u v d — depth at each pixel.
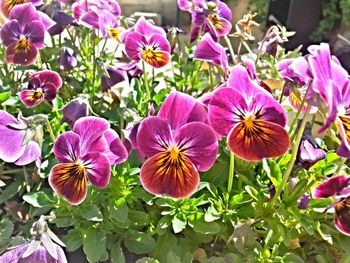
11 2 0.23
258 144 0.14
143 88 0.23
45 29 0.21
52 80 0.20
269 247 0.18
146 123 0.15
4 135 0.17
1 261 0.15
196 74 0.23
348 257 0.18
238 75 0.15
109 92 0.24
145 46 0.20
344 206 0.16
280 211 0.17
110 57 0.25
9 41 0.21
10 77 0.24
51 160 0.21
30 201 0.18
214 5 0.22
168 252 0.18
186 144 0.15
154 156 0.15
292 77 0.17
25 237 0.19
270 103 0.15
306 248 0.19
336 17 0.46
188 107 0.15
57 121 0.21
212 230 0.18
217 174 0.20
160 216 0.19
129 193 0.18
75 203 0.16
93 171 0.16
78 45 0.27
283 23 0.48
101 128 0.16
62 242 0.17
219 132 0.15
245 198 0.18
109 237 0.19
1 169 0.21
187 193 0.15
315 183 0.18
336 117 0.14
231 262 0.17
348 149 0.14
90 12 0.22
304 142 0.18
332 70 0.14
